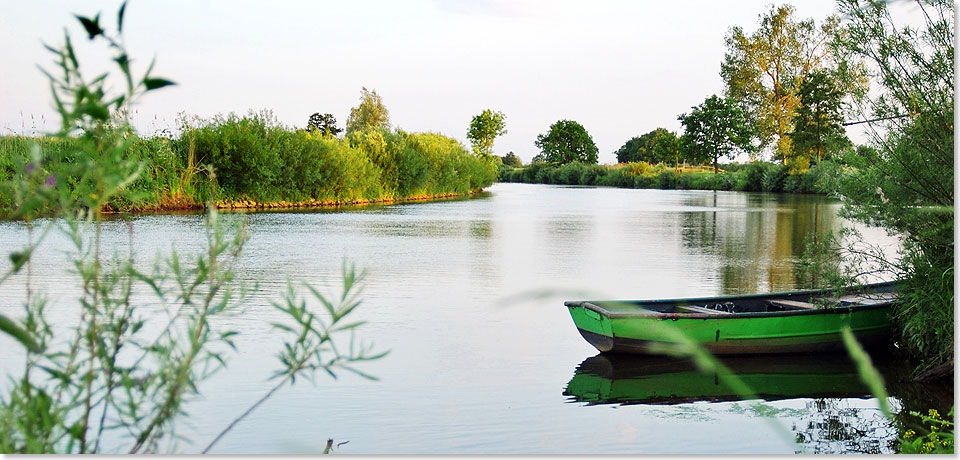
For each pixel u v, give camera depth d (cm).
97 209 178
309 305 997
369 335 878
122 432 472
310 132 3425
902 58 774
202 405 620
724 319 848
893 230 822
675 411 663
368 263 1448
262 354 758
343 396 655
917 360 862
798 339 876
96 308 213
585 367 797
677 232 2222
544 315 1021
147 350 210
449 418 615
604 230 2267
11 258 162
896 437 606
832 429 625
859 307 883
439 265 1448
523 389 708
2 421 181
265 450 516
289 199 3206
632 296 1173
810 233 887
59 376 204
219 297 962
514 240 1936
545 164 9362
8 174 862
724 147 7225
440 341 867
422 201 3912
